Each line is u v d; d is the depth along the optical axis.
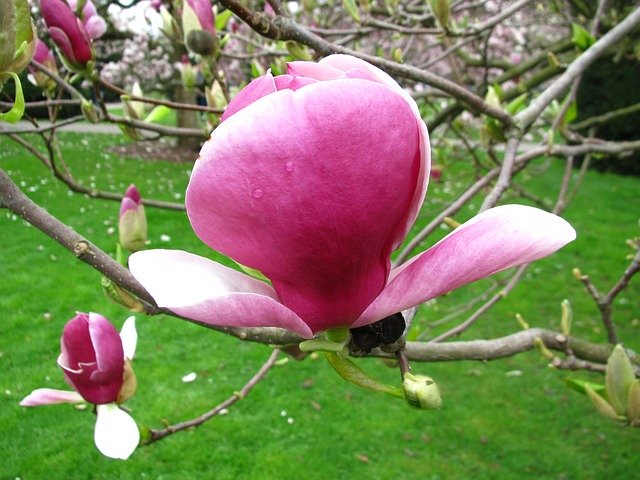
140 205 1.23
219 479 3.24
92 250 0.75
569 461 3.47
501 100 1.77
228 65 5.50
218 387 3.96
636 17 1.49
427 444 3.58
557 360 1.27
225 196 0.45
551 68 2.83
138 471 3.27
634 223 7.16
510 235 0.49
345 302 0.55
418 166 0.51
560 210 2.17
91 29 1.54
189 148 11.37
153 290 0.49
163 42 8.79
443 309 5.07
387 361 1.35
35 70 1.78
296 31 0.97
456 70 2.45
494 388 4.17
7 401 3.74
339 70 0.51
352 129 0.42
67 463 3.29
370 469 3.37
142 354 4.30
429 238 5.87
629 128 9.51
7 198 0.71
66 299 4.93
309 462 3.38
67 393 1.02
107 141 11.83
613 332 1.41
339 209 0.46
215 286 0.53
